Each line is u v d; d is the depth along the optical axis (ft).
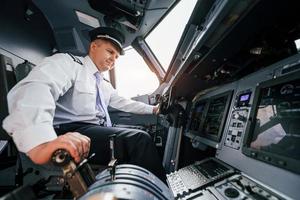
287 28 3.34
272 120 3.02
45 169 4.05
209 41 3.88
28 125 2.53
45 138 2.43
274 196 2.43
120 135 4.64
